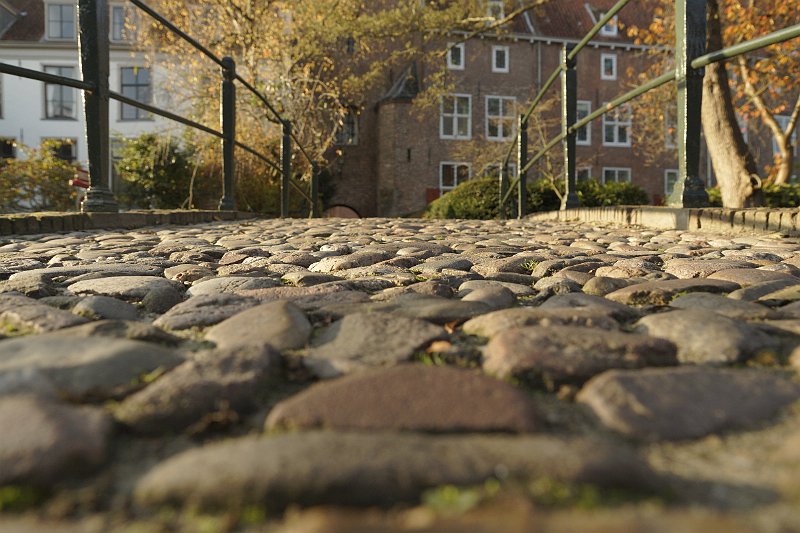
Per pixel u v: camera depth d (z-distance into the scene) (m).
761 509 0.61
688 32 4.19
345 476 0.61
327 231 4.85
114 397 0.88
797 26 3.01
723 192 9.20
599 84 24.23
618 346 1.06
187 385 0.88
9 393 0.86
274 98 13.99
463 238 4.07
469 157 21.72
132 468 0.70
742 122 24.64
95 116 4.66
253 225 5.95
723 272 2.03
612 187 14.62
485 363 1.05
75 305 1.62
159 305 1.68
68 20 21.00
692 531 0.53
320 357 1.09
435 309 1.46
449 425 0.76
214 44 13.87
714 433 0.79
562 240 3.81
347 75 20.64
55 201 11.58
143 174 14.48
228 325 1.32
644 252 2.91
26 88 20.50
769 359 1.08
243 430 0.81
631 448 0.75
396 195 22.34
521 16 23.70
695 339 1.16
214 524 0.58
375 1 15.95
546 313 1.32
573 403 0.89
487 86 23.08
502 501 0.58
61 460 0.67
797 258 2.49
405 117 22.34
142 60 19.83
